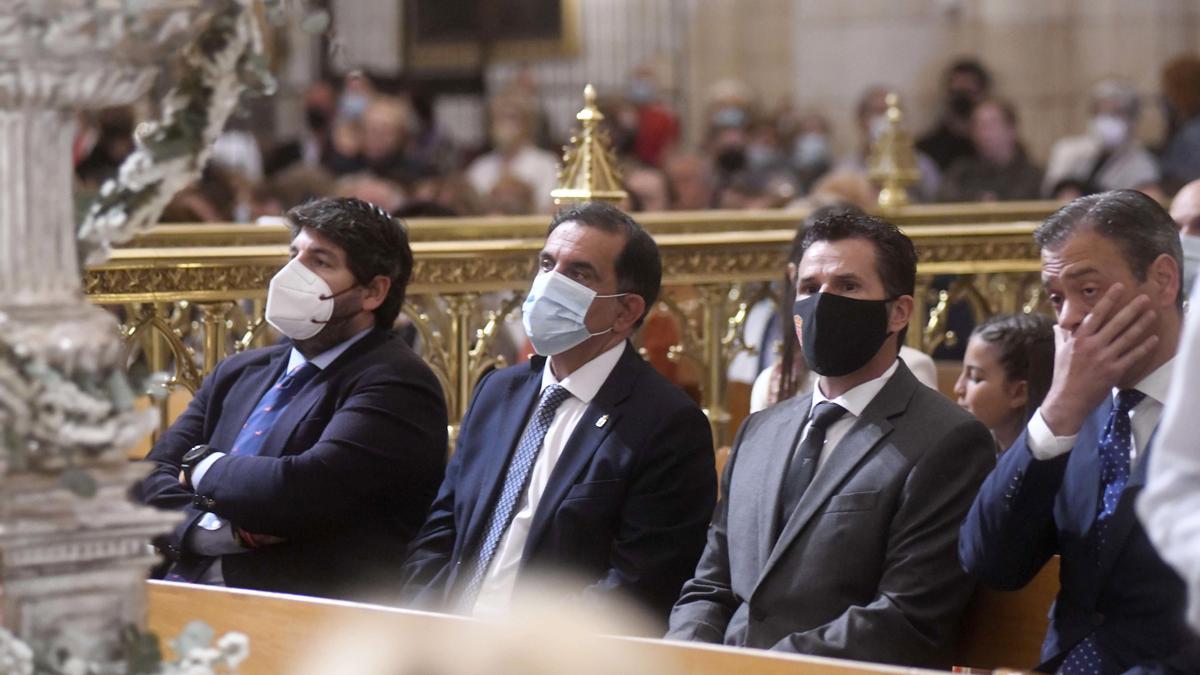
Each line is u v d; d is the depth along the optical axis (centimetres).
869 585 954
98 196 646
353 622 788
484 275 1417
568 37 4325
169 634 823
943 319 1598
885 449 966
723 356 1493
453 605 1077
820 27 4125
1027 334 1164
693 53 4428
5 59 593
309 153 3162
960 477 955
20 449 598
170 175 643
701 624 989
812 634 930
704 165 3019
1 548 603
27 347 598
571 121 4300
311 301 1144
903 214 1923
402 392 1154
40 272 617
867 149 3347
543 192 3180
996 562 873
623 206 1464
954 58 4044
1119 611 836
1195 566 554
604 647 742
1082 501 848
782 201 2316
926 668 932
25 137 613
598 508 1056
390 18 4341
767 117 3600
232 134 3253
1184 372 570
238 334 1442
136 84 624
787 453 1003
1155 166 2894
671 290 1483
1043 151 3991
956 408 983
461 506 1104
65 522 609
